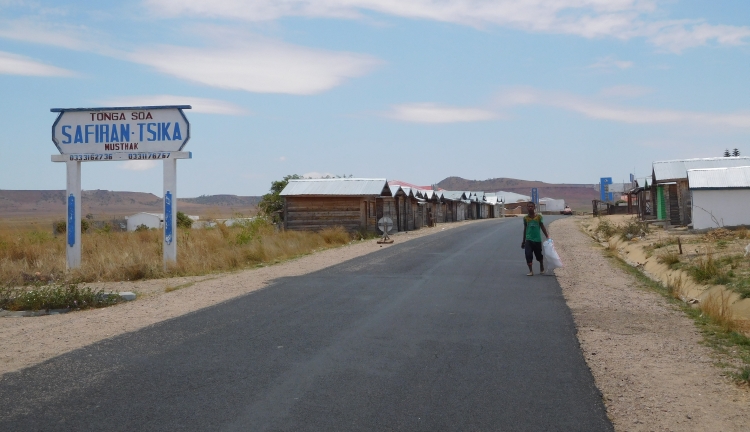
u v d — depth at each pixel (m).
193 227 32.94
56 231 30.62
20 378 6.74
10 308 12.01
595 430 5.25
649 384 6.54
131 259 17.19
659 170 32.59
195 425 5.30
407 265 17.98
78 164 17.75
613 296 12.57
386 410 5.68
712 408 5.83
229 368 7.05
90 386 6.42
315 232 32.38
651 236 26.92
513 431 5.21
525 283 14.26
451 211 66.12
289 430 5.20
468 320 9.82
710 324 9.70
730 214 27.00
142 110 17.77
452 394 6.14
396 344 8.20
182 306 11.44
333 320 9.80
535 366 7.16
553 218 76.12
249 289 13.45
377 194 33.88
